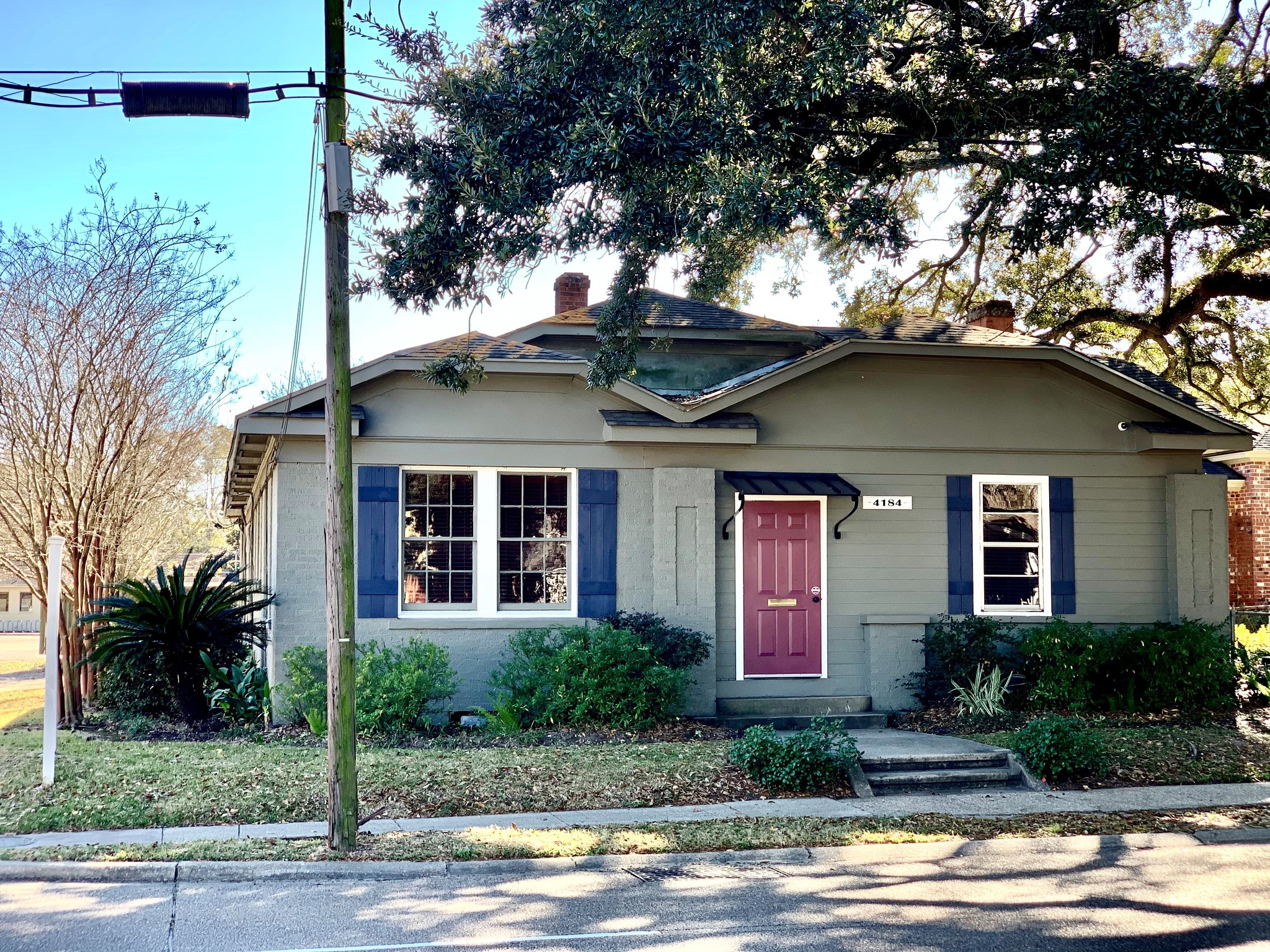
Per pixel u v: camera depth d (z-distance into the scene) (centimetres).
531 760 1105
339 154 828
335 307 844
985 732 1268
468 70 1098
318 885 759
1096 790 1066
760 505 1428
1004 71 1230
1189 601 1509
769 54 1145
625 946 625
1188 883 763
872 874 792
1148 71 1116
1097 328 2514
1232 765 1145
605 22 1059
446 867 795
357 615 1299
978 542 1477
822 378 1445
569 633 1288
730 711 1379
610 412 1359
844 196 1238
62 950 614
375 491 1310
